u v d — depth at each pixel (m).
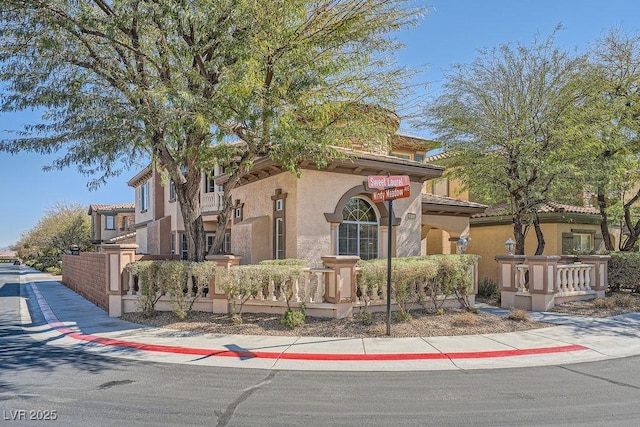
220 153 11.11
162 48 11.02
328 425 5.05
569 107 13.95
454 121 15.51
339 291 10.48
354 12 10.93
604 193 17.23
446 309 11.92
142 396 6.02
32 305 16.14
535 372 7.25
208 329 9.98
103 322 11.34
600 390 6.32
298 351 8.29
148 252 28.72
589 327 10.57
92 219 47.31
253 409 5.55
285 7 10.26
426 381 6.75
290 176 14.32
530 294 12.95
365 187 15.19
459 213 19.03
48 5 9.96
